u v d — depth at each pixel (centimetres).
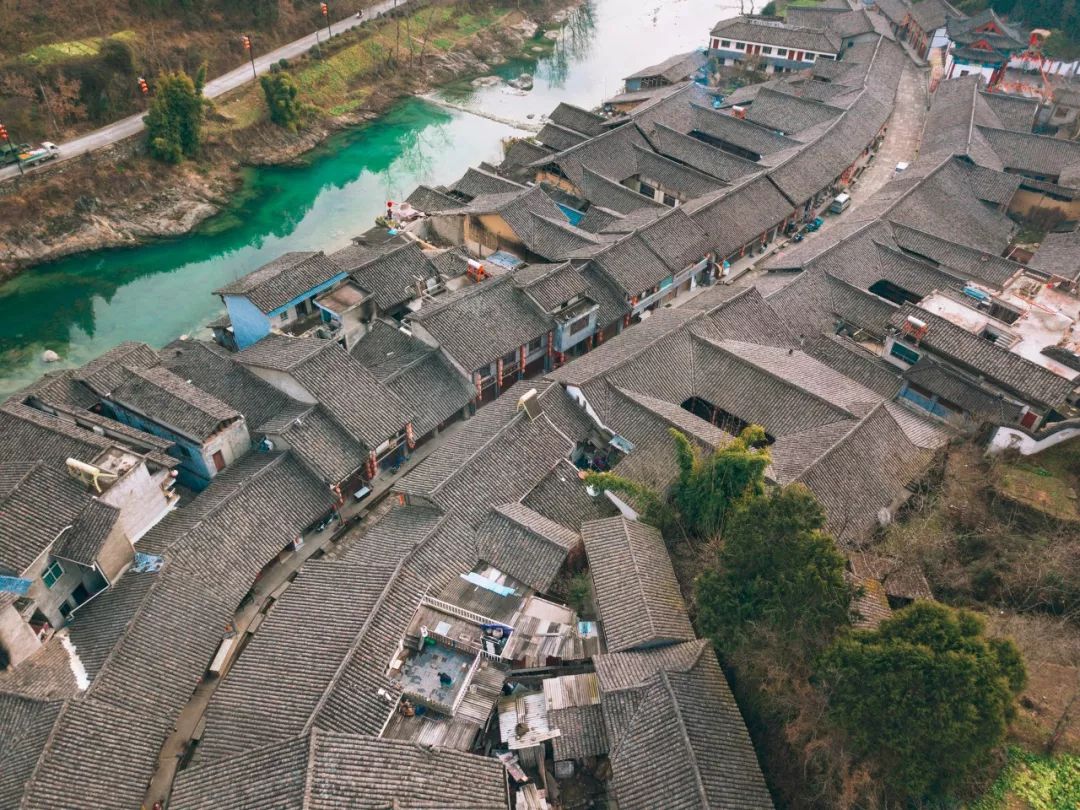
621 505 3644
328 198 7075
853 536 3331
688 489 3341
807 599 2500
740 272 5988
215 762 2467
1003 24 9038
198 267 6162
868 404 3794
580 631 3075
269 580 3616
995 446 3762
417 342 4491
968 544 3269
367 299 4728
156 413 3794
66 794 2428
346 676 2723
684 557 3322
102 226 6178
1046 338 4231
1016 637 2730
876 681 2211
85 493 3153
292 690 2739
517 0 10881
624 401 3966
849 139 6975
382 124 8312
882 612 2955
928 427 3997
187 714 3070
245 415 4025
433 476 3603
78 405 3959
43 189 5984
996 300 4591
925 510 3500
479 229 5684
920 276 5178
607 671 2800
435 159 7719
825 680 2375
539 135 7219
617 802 2559
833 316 4903
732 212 5869
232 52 8081
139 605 3011
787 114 7481
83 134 6562
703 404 4234
